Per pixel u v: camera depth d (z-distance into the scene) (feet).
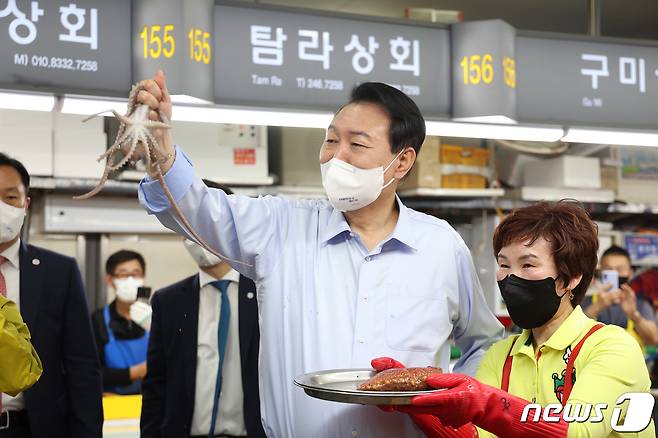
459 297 6.23
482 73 10.61
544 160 18.28
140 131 4.81
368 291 5.81
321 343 5.76
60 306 9.28
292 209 6.12
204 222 5.57
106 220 15.64
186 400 9.18
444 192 16.72
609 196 18.21
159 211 5.44
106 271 15.48
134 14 9.09
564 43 11.19
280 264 5.92
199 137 15.58
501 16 17.38
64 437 9.18
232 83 9.63
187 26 9.07
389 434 5.70
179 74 8.99
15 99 9.04
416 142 5.98
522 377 5.77
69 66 8.89
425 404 4.70
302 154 16.85
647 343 14.49
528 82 11.01
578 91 11.20
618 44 11.41
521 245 5.58
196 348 9.28
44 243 15.49
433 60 10.62
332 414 5.66
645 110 11.44
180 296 9.47
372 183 5.74
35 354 7.50
